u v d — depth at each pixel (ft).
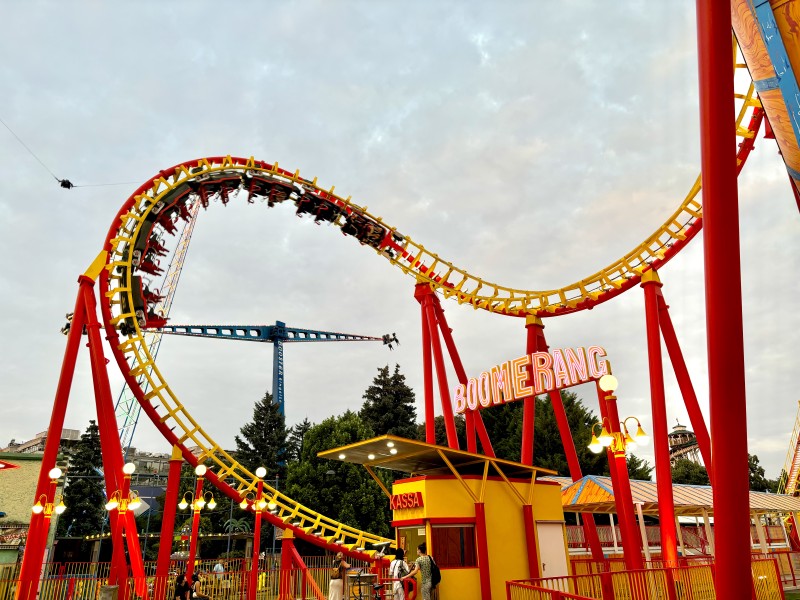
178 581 78.89
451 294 133.49
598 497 108.47
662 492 82.28
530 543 75.41
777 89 24.80
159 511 281.54
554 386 100.89
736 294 28.19
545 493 81.30
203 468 96.22
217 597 88.94
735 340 28.19
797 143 25.12
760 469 351.46
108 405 88.79
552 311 124.26
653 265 106.73
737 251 28.19
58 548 220.43
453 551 72.69
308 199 131.64
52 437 82.07
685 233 103.81
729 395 28.25
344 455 80.12
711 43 28.17
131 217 102.12
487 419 253.03
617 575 53.57
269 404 271.90
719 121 28.12
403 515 75.36
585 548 136.77
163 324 113.39
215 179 117.60
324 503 195.21
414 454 76.28
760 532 135.85
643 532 103.96
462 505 72.69
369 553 118.62
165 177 109.40
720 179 28.22
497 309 130.62
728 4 27.68
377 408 255.91
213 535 222.48
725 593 28.27
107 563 113.60
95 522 233.96
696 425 94.22
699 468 303.48
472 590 69.05
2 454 141.28
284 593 88.48
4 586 72.18
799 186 28.53
